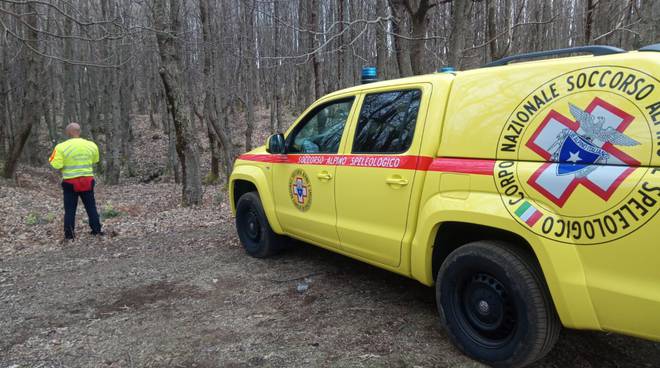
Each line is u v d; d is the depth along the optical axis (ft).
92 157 24.84
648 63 7.93
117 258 20.54
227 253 20.17
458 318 10.71
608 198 8.00
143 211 36.22
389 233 12.30
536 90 9.41
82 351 11.94
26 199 40.73
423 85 12.03
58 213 34.65
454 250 11.03
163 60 33.09
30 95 50.88
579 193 8.38
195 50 60.39
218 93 52.70
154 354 11.60
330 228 14.44
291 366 10.65
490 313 10.08
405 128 12.25
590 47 9.53
